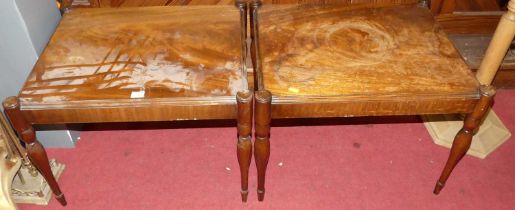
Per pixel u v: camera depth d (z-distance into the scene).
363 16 1.40
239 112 1.07
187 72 1.16
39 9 1.28
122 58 1.20
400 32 1.32
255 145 1.17
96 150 1.55
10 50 1.26
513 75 1.78
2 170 1.20
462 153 1.26
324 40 1.28
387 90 1.12
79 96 1.08
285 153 1.55
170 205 1.37
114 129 1.64
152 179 1.45
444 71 1.18
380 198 1.40
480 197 1.40
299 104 1.10
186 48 1.25
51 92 1.09
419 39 1.30
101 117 1.11
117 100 1.08
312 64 1.19
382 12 1.42
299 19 1.37
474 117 1.16
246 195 1.35
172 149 1.56
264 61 1.20
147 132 1.63
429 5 1.46
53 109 1.07
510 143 1.60
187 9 1.42
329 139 1.61
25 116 1.08
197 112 1.11
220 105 1.09
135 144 1.58
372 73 1.17
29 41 1.24
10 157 1.24
